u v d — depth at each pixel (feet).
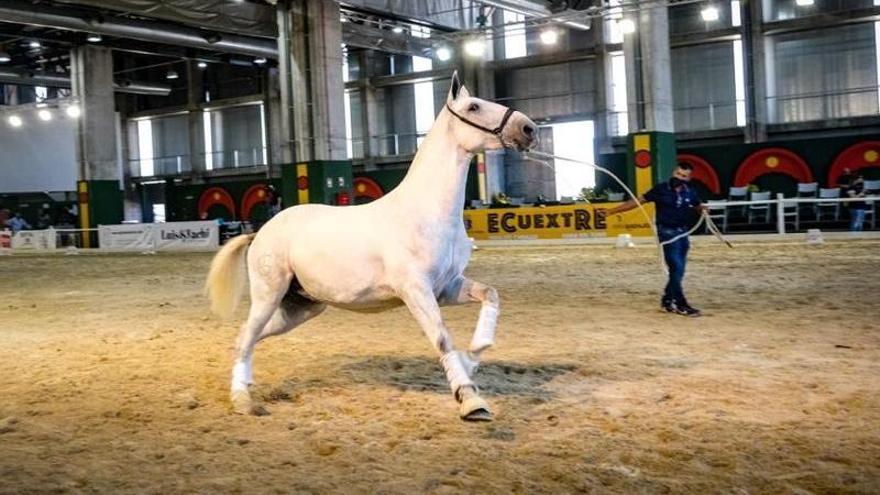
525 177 133.80
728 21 116.88
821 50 110.83
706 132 118.01
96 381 27.53
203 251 107.96
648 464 17.15
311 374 27.25
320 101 99.96
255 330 23.36
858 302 38.32
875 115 106.93
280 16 101.45
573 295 45.98
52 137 157.89
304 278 22.34
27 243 128.26
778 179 103.60
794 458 17.19
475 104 21.13
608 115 124.47
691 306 39.65
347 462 17.93
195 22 99.60
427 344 32.09
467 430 20.02
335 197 100.99
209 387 25.99
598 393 23.27
